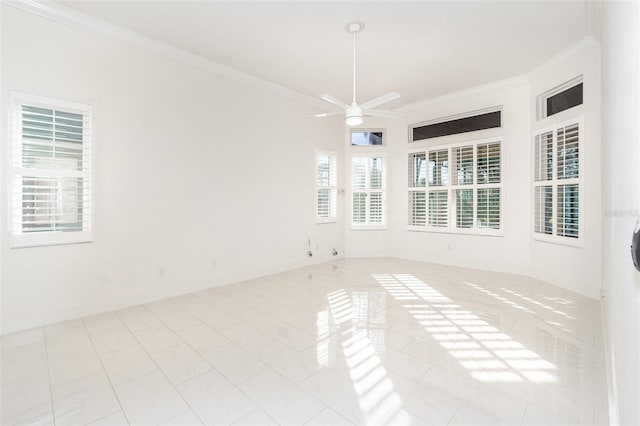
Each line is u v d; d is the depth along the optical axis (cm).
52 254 316
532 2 305
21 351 257
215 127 448
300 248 577
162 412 183
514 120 498
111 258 354
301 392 202
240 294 414
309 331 295
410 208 640
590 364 233
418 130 625
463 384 209
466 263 562
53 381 214
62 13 313
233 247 473
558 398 193
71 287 327
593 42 366
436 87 530
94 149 339
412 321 318
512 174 504
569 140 410
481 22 340
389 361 240
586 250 388
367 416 179
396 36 368
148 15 329
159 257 392
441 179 593
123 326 308
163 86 393
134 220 371
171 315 338
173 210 405
